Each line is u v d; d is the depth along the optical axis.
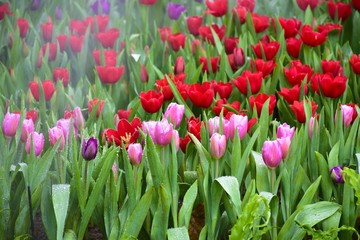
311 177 3.91
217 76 5.17
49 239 3.42
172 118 3.70
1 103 4.49
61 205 3.24
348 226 3.51
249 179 3.77
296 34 5.89
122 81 5.29
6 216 3.46
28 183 3.40
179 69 5.09
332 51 5.69
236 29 6.22
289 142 3.44
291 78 4.70
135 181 3.38
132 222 3.28
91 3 7.02
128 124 3.60
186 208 3.40
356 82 5.09
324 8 7.16
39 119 4.17
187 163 3.92
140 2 6.39
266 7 7.10
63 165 3.53
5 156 3.50
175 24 6.39
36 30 6.63
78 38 5.54
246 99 4.50
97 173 3.43
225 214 3.63
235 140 3.46
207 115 4.39
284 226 3.44
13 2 6.75
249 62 5.44
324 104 4.50
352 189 3.56
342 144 3.88
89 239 3.83
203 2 7.24
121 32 6.34
